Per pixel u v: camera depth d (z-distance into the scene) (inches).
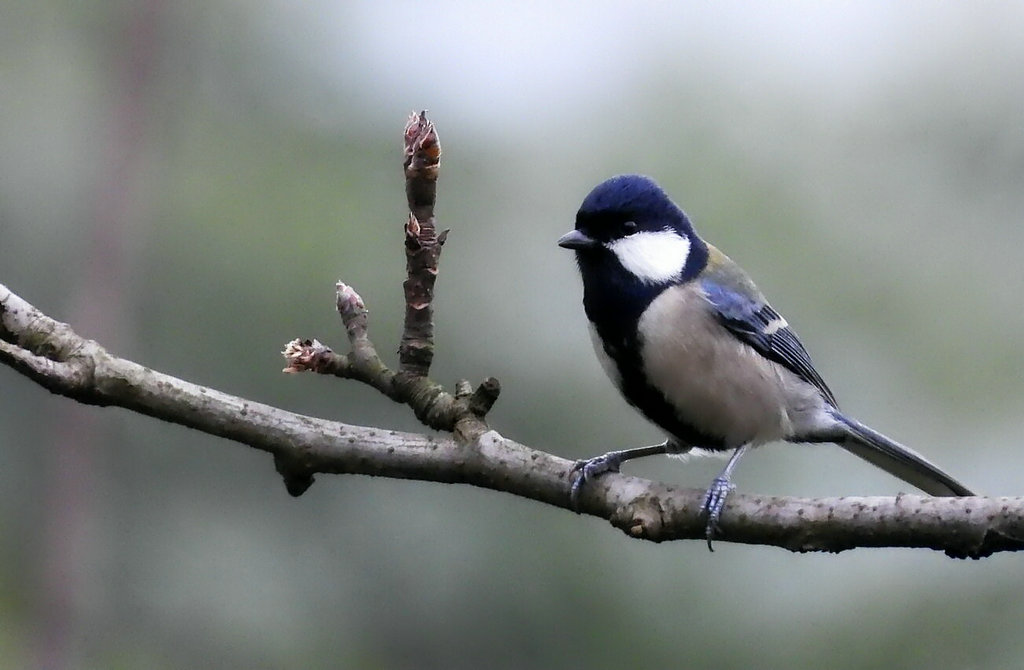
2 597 404.5
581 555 403.5
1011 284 448.5
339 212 439.8
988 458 422.6
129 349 423.2
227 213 438.6
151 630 406.6
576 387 419.2
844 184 463.8
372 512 415.8
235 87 467.8
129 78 460.8
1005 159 461.4
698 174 455.2
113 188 444.1
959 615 388.2
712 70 478.3
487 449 220.2
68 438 422.6
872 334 438.6
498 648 400.8
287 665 399.5
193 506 424.2
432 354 226.7
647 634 395.5
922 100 471.2
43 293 438.9
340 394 419.2
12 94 457.1
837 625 392.2
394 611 406.9
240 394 420.2
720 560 403.2
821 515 205.9
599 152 460.8
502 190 454.9
